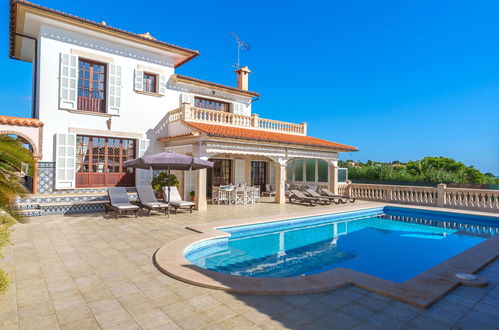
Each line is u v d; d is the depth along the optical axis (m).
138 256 6.45
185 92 16.91
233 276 5.15
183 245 7.19
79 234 8.42
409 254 8.17
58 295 4.41
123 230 8.96
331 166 19.22
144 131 15.27
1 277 4.14
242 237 9.81
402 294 4.42
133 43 14.64
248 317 3.78
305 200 15.84
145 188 12.70
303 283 4.83
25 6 11.52
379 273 6.66
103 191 13.76
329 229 11.51
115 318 3.72
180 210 13.06
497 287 4.91
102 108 14.23
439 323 3.68
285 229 11.21
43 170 12.34
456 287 4.88
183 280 5.02
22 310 3.91
